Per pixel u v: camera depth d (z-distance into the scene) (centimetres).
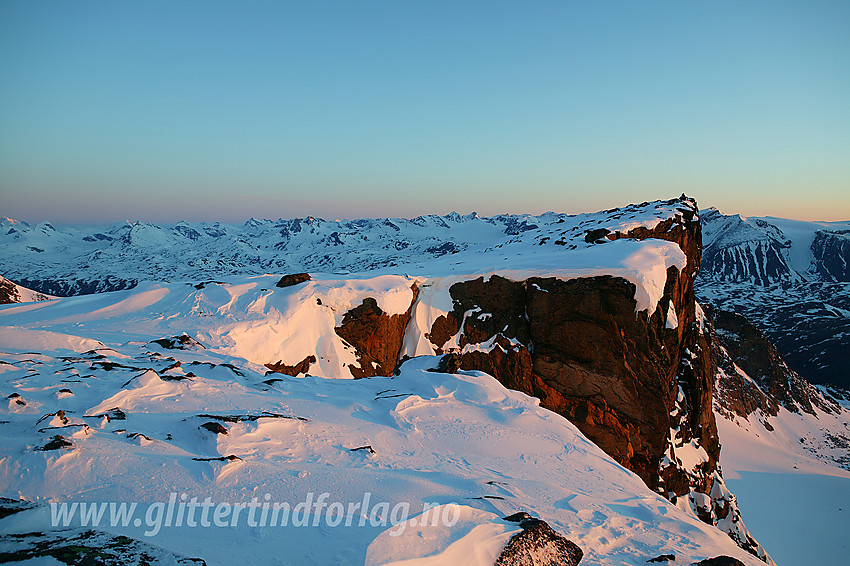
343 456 1066
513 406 1711
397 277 3806
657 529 973
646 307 3228
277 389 1603
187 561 509
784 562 4297
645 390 3194
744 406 8681
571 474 1255
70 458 763
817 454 8319
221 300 3253
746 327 10762
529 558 688
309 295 3400
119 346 2027
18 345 1636
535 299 3488
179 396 1298
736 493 5666
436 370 3359
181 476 790
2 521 556
